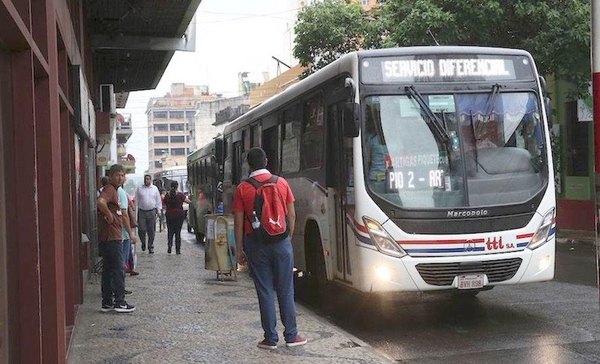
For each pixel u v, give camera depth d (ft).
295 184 35.24
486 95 27.09
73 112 30.76
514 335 24.98
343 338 24.00
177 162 377.91
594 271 40.98
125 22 57.88
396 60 26.89
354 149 26.23
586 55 51.78
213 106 321.32
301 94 34.04
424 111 26.58
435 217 25.57
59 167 18.70
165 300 32.83
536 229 26.32
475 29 52.11
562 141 67.31
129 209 40.91
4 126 14.16
